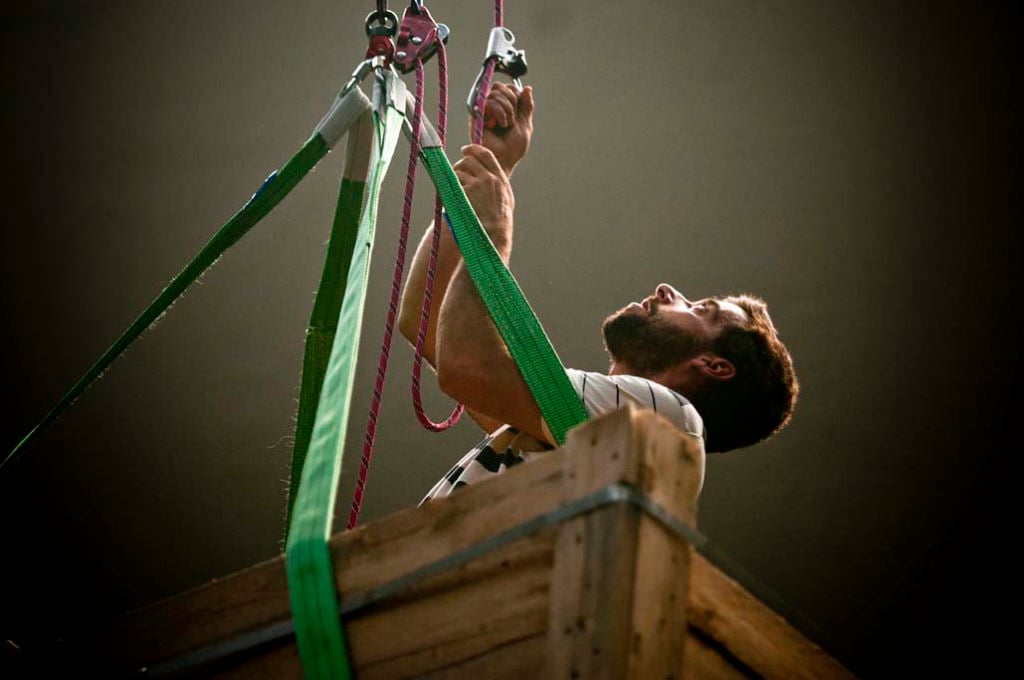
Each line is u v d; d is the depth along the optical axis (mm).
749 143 6867
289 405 6734
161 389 6770
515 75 2391
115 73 7219
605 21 7141
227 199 7062
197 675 1372
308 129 7156
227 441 6691
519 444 1975
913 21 6883
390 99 2105
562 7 7199
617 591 1096
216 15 7293
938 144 6715
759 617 1341
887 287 6547
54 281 6926
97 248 6988
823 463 6301
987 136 6680
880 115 6801
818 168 6777
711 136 6906
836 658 1431
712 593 1283
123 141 7145
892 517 6195
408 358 6734
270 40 7273
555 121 7012
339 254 2156
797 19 7000
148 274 6961
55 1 7258
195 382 6781
